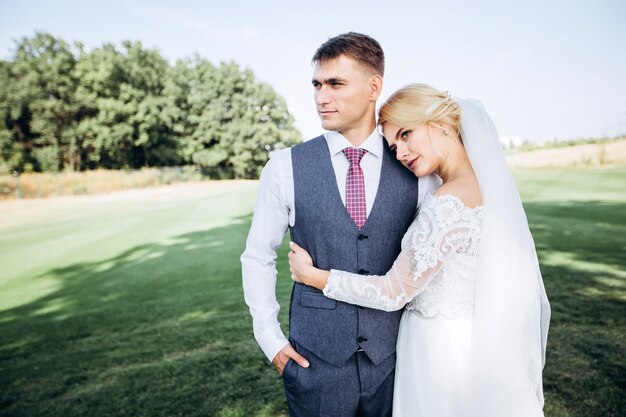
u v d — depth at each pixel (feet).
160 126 132.36
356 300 4.35
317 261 4.76
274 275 5.28
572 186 58.49
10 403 9.80
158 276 22.72
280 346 4.96
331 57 4.45
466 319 4.41
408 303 4.76
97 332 14.61
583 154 87.10
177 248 30.83
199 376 10.25
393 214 4.71
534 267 4.64
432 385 4.40
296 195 4.77
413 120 4.32
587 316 12.48
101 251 32.17
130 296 19.26
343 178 4.80
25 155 120.78
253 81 144.56
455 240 4.16
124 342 13.30
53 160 120.98
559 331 11.38
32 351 13.34
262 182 5.09
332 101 4.52
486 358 4.25
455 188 4.31
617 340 10.68
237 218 45.57
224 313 15.37
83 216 58.13
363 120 4.71
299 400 4.94
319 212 4.68
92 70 123.95
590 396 8.08
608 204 40.81
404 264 4.20
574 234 26.13
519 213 4.57
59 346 13.58
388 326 4.83
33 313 18.16
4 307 19.62
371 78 4.59
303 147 5.00
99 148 123.54
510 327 4.30
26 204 75.15
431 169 4.52
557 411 7.63
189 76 145.07
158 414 8.69
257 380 9.86
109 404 9.30
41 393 10.21
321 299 4.71
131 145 132.16
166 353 11.98
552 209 38.29
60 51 127.44
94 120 122.11
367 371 4.76
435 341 4.42
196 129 136.98
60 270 26.94
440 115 4.35
